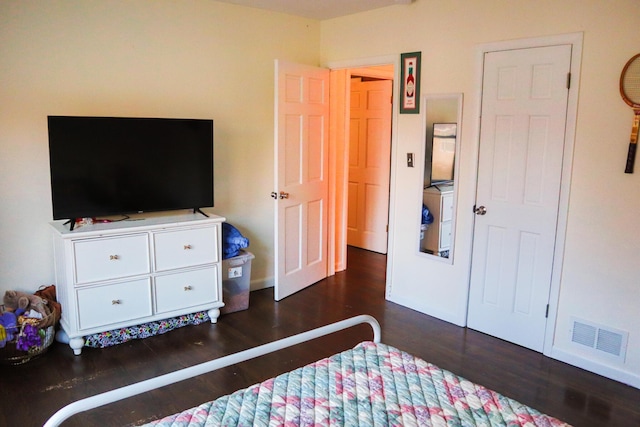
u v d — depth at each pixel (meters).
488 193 3.42
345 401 1.68
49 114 3.20
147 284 3.29
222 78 3.95
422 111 3.77
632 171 2.74
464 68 3.47
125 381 2.81
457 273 3.67
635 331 2.81
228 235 3.85
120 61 3.43
